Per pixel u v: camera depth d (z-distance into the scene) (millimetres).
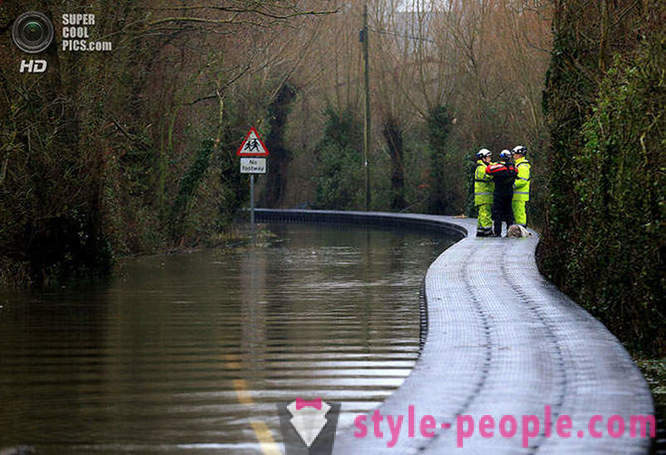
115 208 78750
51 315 48812
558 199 53500
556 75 53094
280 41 145000
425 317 43562
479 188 92812
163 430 26016
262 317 48094
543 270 60125
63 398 30109
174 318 47812
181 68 93688
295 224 168000
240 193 120250
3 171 60625
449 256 70438
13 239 63156
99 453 23797
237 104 128375
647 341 39875
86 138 66062
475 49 166000
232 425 26531
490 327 37531
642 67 39188
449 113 187125
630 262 40312
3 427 26453
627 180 39906
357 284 63938
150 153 93250
